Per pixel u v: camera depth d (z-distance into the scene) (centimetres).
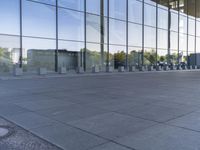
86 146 406
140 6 2983
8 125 532
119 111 662
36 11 2145
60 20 2306
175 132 477
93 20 2553
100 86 1277
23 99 852
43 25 2195
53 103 777
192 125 525
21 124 537
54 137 452
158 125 525
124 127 511
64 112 650
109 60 2698
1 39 1969
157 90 1119
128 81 1591
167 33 3375
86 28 2502
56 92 1034
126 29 2845
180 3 3556
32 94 971
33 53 2136
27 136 459
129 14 2869
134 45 2936
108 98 880
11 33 2016
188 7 3706
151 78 1878
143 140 433
